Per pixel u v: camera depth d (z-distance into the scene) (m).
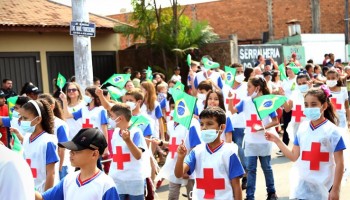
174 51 15.62
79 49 8.88
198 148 4.07
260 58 13.70
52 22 14.22
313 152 4.27
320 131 4.26
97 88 6.69
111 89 7.80
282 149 4.48
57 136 5.18
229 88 8.50
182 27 16.05
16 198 1.95
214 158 3.94
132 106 5.90
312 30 23.91
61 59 14.99
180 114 4.62
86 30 8.53
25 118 4.37
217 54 16.05
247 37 25.56
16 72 13.72
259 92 6.34
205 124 3.93
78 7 8.68
